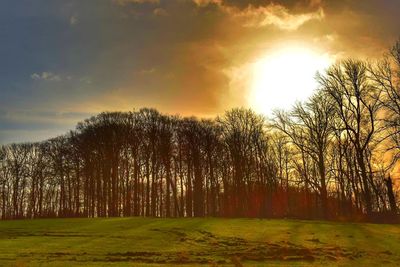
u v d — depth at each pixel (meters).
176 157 94.56
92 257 32.47
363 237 40.47
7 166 110.75
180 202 97.69
